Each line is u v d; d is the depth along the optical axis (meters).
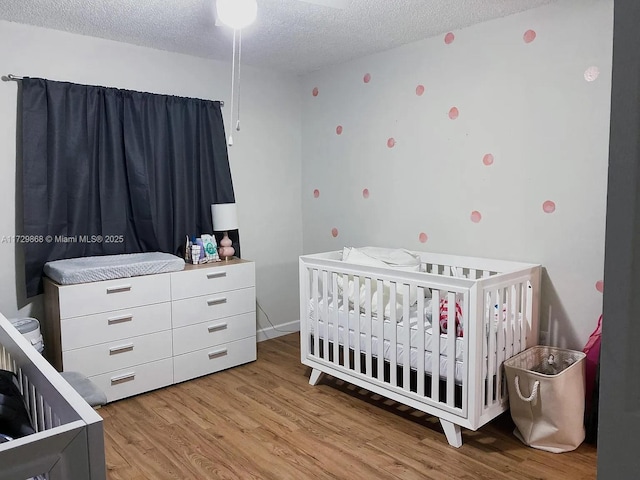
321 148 4.07
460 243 3.15
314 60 3.73
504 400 2.49
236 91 3.84
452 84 3.09
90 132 3.14
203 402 2.92
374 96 3.59
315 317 3.08
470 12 2.74
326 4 2.50
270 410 2.80
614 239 0.55
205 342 3.32
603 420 0.58
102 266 2.88
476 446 2.39
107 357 2.90
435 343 2.43
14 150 2.94
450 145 3.14
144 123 3.35
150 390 3.08
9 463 0.89
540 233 2.76
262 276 4.12
